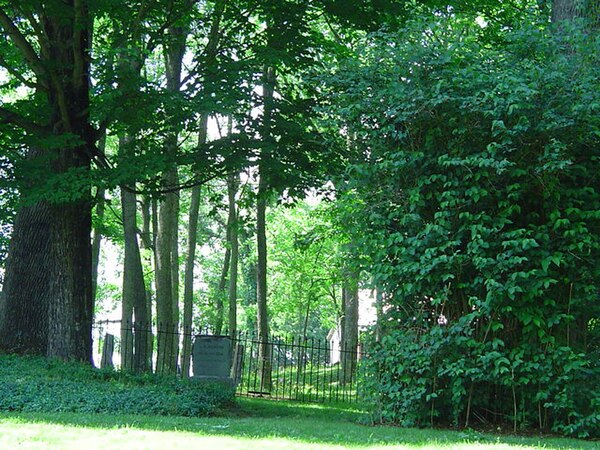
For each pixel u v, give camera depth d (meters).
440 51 10.73
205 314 42.88
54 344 15.05
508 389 10.64
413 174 10.98
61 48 15.16
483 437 9.08
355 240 11.35
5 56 16.50
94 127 16.12
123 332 20.89
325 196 16.14
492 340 10.59
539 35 10.73
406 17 15.20
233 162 14.83
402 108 10.54
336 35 19.50
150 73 25.25
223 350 16.44
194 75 15.37
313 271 35.53
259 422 10.63
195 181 16.38
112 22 15.65
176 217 23.44
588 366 10.45
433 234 10.48
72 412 10.90
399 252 10.92
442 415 10.80
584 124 10.09
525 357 10.38
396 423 10.87
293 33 15.80
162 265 20.66
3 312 17.08
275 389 22.38
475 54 10.93
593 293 10.47
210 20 16.48
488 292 9.94
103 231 23.95
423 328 10.89
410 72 10.78
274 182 15.66
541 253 10.22
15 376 12.84
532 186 10.63
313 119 15.63
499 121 9.64
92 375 13.68
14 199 16.97
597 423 9.94
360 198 11.34
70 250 15.15
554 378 10.26
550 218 10.39
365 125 11.27
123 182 13.63
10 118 14.69
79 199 14.49
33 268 17.19
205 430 9.01
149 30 14.73
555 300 10.55
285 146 15.34
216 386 14.39
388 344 11.01
